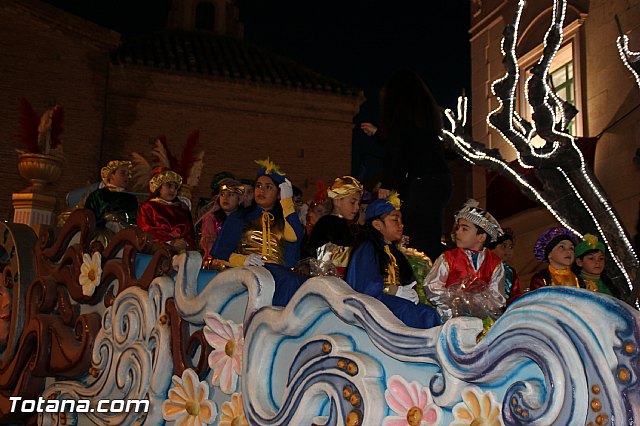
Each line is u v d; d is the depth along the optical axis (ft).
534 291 9.86
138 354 17.53
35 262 24.26
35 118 29.55
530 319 9.62
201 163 30.01
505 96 31.96
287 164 73.77
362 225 15.65
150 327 17.46
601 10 40.96
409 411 11.43
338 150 75.20
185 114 71.72
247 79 73.15
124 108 70.08
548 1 44.62
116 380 18.11
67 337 21.17
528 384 9.80
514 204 43.60
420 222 18.53
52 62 66.69
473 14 53.21
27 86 65.41
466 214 15.60
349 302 12.32
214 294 15.62
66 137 66.33
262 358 14.17
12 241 24.58
